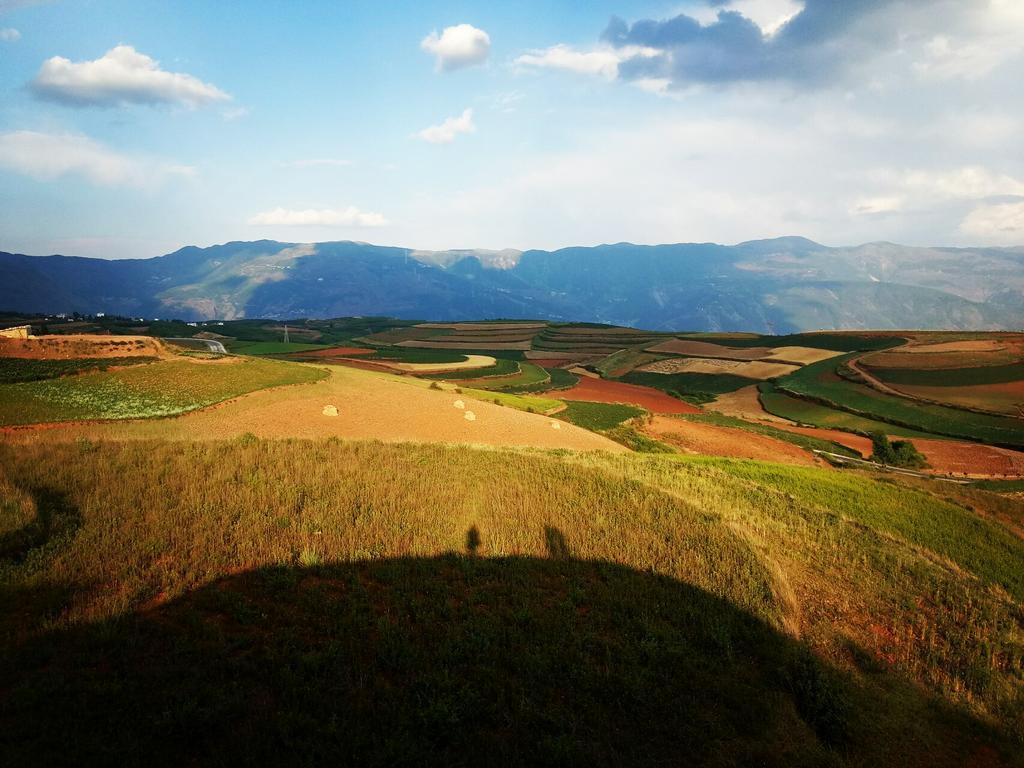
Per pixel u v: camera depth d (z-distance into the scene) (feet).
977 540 83.92
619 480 82.89
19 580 37.42
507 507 64.69
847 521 81.76
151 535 46.32
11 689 27.66
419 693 30.50
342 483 65.57
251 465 68.95
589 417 219.61
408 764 25.72
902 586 58.39
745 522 73.31
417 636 36.42
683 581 50.01
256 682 30.19
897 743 33.99
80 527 46.42
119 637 32.40
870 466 199.00
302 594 40.04
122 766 23.75
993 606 56.08
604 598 45.52
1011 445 233.96
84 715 26.22
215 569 42.22
